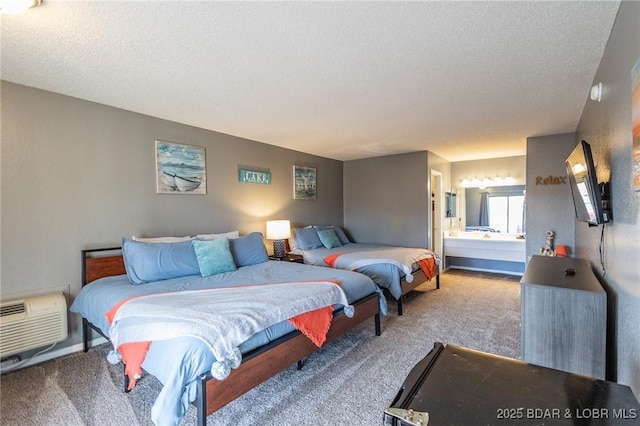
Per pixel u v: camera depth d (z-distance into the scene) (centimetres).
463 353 113
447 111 311
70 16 156
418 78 234
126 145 301
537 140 418
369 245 519
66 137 264
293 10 154
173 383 143
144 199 314
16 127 239
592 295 170
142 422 175
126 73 223
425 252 450
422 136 414
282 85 246
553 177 409
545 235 415
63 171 262
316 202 548
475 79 236
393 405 85
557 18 161
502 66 215
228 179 398
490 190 586
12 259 237
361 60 206
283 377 223
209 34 174
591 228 262
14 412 184
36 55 196
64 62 206
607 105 187
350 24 166
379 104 291
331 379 220
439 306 385
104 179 286
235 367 157
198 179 362
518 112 314
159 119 327
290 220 493
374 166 573
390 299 417
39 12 152
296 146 476
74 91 256
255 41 182
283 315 193
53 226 257
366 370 232
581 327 173
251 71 221
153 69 217
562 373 98
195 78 232
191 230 355
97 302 232
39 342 236
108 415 181
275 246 424
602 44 186
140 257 260
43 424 174
